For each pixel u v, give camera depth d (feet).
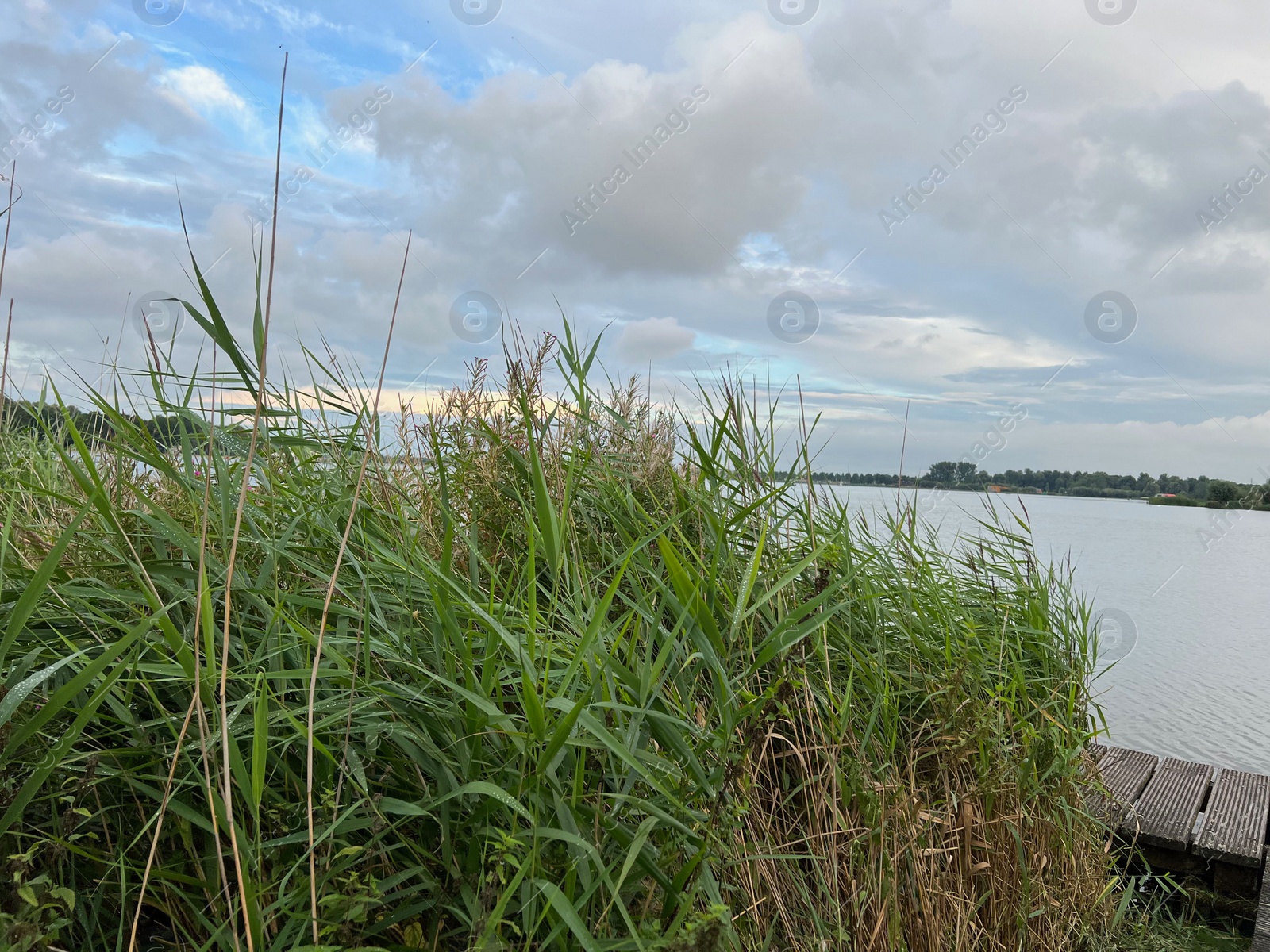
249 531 7.46
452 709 6.09
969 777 9.53
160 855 5.72
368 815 5.71
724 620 8.23
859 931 7.51
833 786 7.89
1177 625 27.58
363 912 4.86
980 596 12.13
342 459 8.92
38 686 5.89
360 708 5.94
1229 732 18.93
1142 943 10.95
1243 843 12.34
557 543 6.29
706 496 9.66
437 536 8.38
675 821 5.63
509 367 10.08
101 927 5.32
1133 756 15.94
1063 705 11.06
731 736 6.86
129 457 7.28
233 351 6.89
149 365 7.75
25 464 9.53
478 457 9.63
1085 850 10.87
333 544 7.60
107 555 6.94
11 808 4.62
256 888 4.89
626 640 7.57
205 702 5.51
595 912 5.69
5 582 6.17
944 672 9.20
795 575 7.41
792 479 10.12
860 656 9.19
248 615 6.76
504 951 4.70
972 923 8.64
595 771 6.43
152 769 5.78
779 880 7.52
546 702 5.59
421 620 6.96
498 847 5.17
